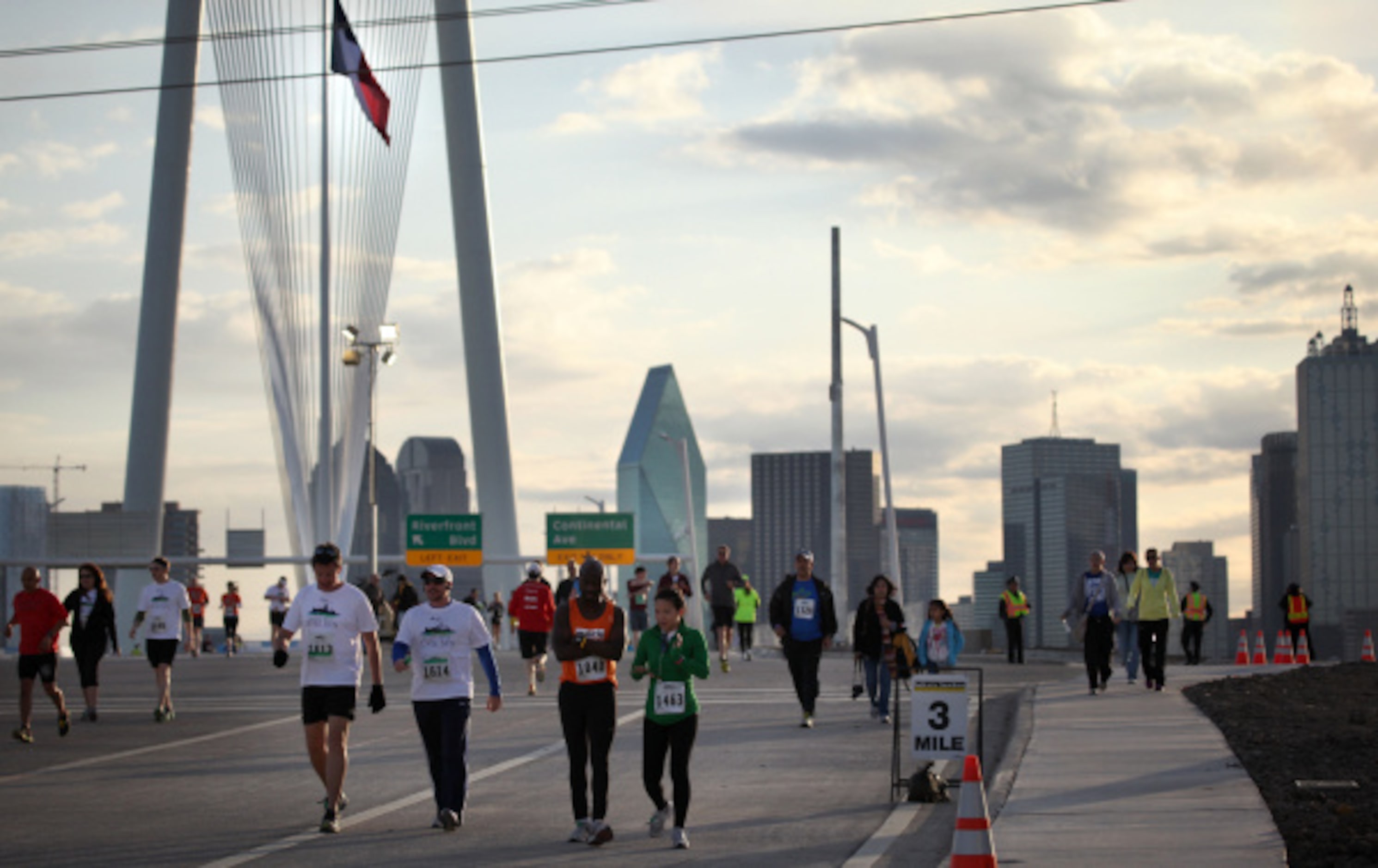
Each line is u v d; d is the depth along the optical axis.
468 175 83.06
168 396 83.62
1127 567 24.44
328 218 82.94
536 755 18.77
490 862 11.82
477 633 13.60
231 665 40.56
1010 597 37.19
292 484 79.94
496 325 83.12
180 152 84.50
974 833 10.19
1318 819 12.52
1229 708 20.31
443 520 64.31
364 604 13.59
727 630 32.97
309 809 14.66
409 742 20.30
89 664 23.84
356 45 47.31
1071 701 22.59
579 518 67.62
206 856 12.16
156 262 84.00
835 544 54.12
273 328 80.44
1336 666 27.42
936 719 13.98
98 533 82.00
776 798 15.04
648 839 12.88
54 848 12.59
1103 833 12.21
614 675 12.95
